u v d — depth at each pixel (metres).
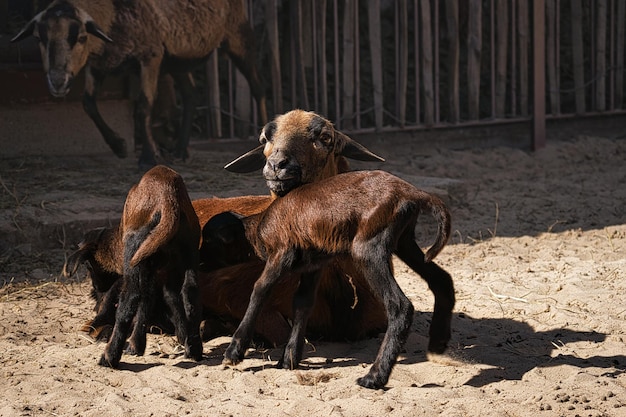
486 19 30.02
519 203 21.33
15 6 25.45
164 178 10.77
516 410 9.33
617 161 27.02
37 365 10.96
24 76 22.17
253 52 23.66
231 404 9.50
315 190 10.35
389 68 29.09
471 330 12.35
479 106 29.50
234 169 12.35
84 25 20.25
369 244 9.81
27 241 16.45
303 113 11.54
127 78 23.19
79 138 23.02
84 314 13.23
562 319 12.65
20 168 21.00
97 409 9.41
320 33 25.59
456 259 16.56
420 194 9.91
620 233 18.28
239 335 10.67
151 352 11.55
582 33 30.92
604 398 9.64
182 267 10.95
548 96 29.44
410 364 11.02
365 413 9.27
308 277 10.85
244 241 11.76
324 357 11.43
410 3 29.33
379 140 26.44
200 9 21.89
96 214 17.36
